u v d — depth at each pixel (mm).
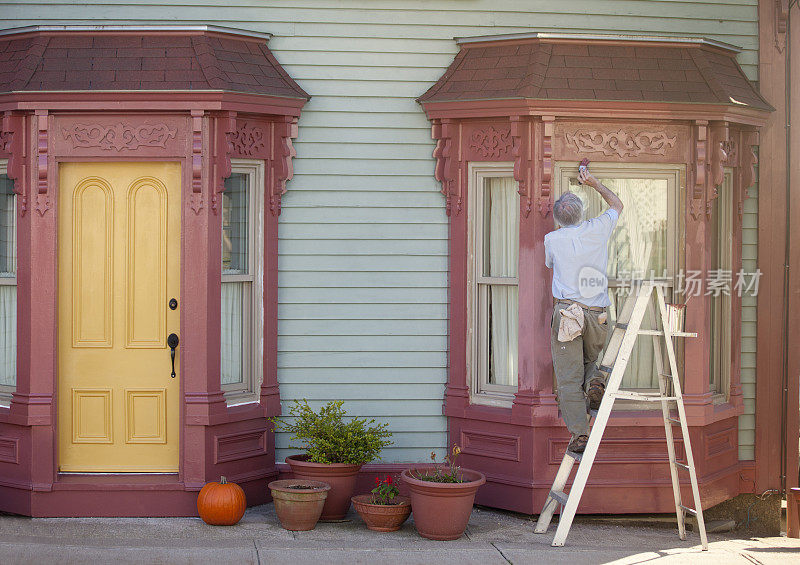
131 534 6117
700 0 7312
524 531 6461
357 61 7090
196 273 6504
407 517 6477
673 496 6824
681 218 6867
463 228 7004
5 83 6434
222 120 6500
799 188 7387
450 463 7086
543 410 6641
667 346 6184
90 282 6621
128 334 6629
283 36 7055
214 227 6535
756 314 7410
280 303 7070
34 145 6445
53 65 6473
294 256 7078
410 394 7148
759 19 7367
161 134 6473
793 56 7375
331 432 6531
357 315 7121
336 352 7113
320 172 7074
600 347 6188
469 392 7051
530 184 6629
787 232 7395
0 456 6656
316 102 7066
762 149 7359
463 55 7055
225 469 6672
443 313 7148
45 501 6477
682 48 6926
